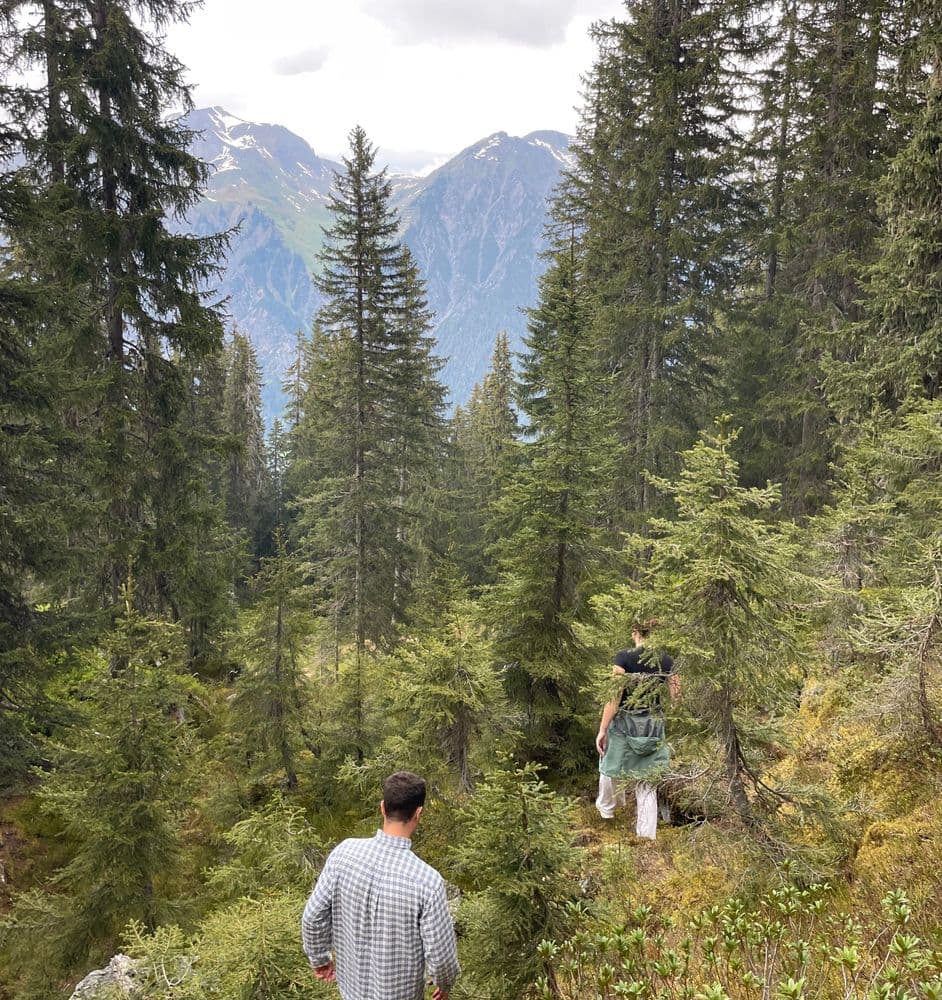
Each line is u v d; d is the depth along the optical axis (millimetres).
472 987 3830
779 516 17641
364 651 16906
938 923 3514
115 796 7473
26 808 10664
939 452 8914
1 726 10164
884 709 5191
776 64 18766
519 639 8969
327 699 11820
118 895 7316
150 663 8086
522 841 3842
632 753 6262
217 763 11625
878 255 16906
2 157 11539
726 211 18391
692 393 19188
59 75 12320
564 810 4105
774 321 19734
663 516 17688
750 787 4988
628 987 2768
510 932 3859
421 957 3016
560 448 9102
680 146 17969
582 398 9453
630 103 19594
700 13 18109
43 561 10578
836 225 17094
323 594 21984
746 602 4297
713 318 19172
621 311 18297
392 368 23469
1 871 9406
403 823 3189
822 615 7215
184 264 13383
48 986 7203
